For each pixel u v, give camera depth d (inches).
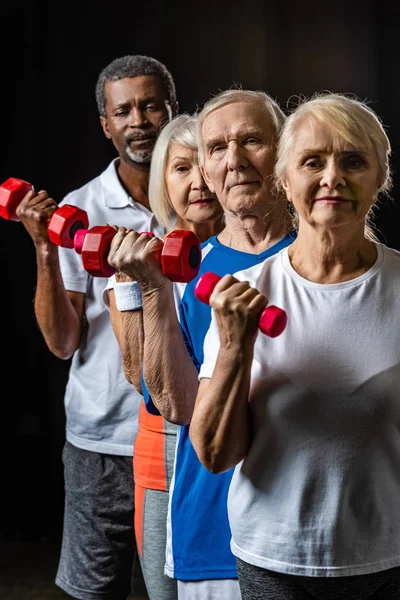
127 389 127.1
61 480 269.7
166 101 140.1
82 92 277.4
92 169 280.2
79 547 129.3
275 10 260.4
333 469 70.1
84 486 129.2
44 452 279.7
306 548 70.6
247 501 73.0
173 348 83.7
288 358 71.2
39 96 279.3
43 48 277.0
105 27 272.8
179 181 108.0
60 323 125.6
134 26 271.1
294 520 70.9
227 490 84.9
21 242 286.2
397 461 70.6
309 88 259.3
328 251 72.3
